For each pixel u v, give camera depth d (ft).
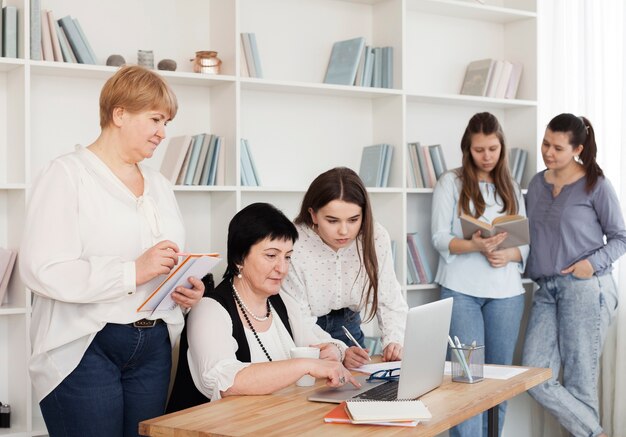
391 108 13.97
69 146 11.64
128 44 12.06
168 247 7.69
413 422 6.68
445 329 8.25
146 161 12.37
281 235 8.33
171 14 12.41
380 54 13.89
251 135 13.25
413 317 7.43
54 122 11.53
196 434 6.39
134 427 8.05
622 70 14.61
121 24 12.00
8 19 10.48
